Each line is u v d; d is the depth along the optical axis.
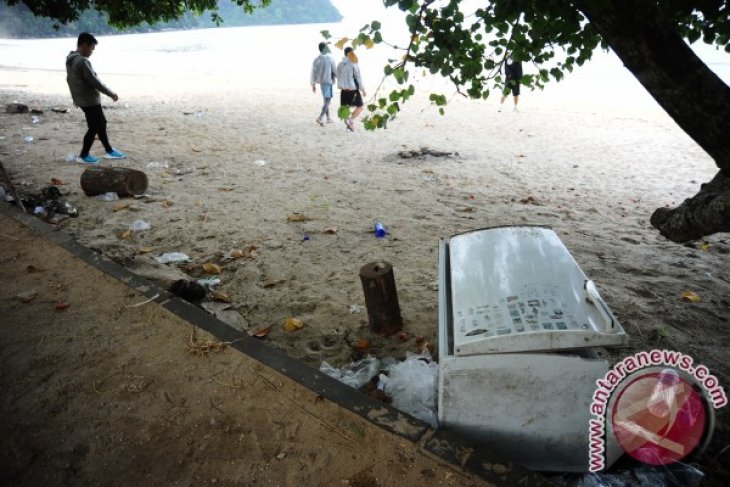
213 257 5.20
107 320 3.75
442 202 7.08
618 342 2.18
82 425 2.83
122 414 2.90
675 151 10.52
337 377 3.33
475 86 3.92
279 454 2.61
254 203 6.81
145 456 2.63
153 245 5.45
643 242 5.80
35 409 2.95
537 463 2.56
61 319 3.77
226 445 2.68
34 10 10.31
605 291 4.60
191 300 4.27
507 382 2.34
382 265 3.82
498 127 12.98
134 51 44.62
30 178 7.36
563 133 12.35
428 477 2.39
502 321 2.36
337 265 5.08
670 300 4.46
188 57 37.47
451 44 3.37
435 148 10.49
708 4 2.72
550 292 2.49
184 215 6.30
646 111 15.77
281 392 2.99
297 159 9.27
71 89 7.90
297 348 3.76
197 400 2.98
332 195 7.25
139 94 16.89
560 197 7.49
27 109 12.31
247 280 4.73
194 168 8.42
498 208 6.89
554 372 2.29
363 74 25.42
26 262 4.62
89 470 2.56
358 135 11.62
